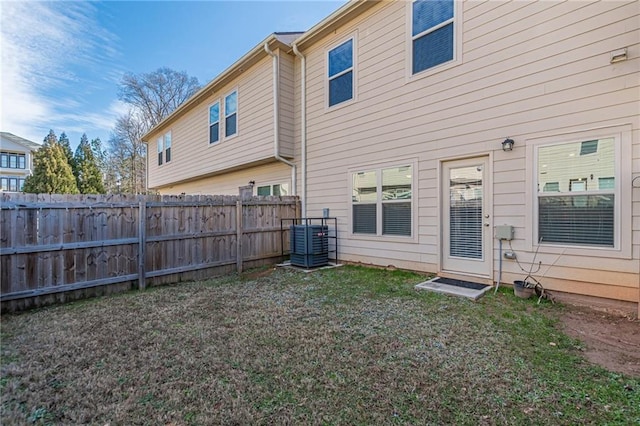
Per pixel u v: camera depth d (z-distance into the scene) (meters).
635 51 3.52
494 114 4.60
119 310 3.99
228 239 6.36
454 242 5.17
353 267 6.45
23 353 2.78
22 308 4.07
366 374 2.38
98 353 2.77
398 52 5.82
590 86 3.80
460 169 5.06
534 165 4.22
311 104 7.59
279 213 7.36
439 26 5.22
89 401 2.08
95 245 4.71
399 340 2.98
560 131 4.01
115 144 26.75
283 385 2.25
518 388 2.17
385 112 6.05
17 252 4.06
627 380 2.24
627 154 3.55
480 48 4.74
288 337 3.09
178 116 12.45
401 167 5.82
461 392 2.14
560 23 4.01
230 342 2.98
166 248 5.50
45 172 19.94
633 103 3.53
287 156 7.96
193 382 2.30
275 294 4.67
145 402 2.07
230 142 9.47
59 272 4.39
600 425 1.80
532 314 3.57
